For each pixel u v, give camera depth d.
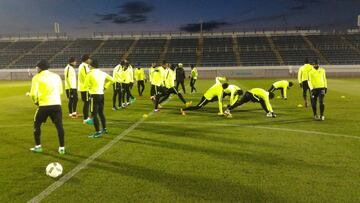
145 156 6.57
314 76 10.39
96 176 5.45
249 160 6.24
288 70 43.00
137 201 4.45
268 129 9.15
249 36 57.72
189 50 53.19
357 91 20.58
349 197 4.54
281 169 5.70
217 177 5.34
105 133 8.74
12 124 10.47
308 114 11.76
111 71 46.09
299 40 54.31
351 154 6.59
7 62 50.97
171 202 4.41
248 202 4.41
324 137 8.08
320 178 5.26
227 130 9.08
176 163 6.09
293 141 7.70
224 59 49.16
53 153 6.90
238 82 32.31
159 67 14.55
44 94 6.69
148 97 18.91
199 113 12.32
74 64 11.62
